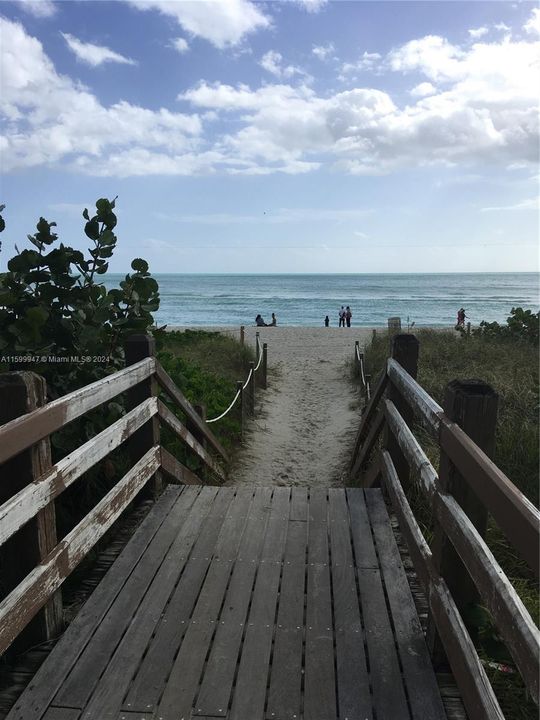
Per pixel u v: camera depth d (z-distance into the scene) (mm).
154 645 2760
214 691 2467
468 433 2400
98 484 4504
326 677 2568
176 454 6098
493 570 1861
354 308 69438
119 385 3598
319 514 4301
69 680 2510
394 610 3072
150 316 5047
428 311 62781
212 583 3334
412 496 4613
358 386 12258
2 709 2367
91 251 4590
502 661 2771
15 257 4289
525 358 11273
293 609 3090
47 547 2648
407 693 2465
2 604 2246
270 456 8078
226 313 62562
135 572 3434
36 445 2496
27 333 3902
